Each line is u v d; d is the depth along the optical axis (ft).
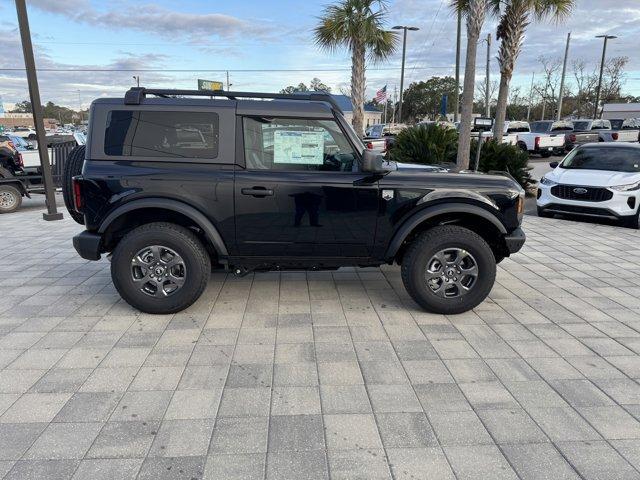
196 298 14.84
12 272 19.54
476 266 14.75
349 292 17.26
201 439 9.25
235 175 14.11
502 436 9.39
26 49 29.37
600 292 17.51
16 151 37.91
